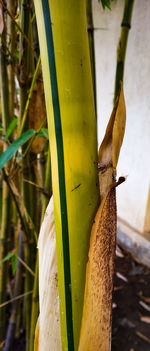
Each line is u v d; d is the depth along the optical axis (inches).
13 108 44.6
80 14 15.7
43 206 37.4
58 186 17.9
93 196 17.9
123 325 78.8
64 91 16.4
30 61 35.6
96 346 19.7
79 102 16.5
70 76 16.2
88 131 17.1
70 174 17.5
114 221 18.8
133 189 101.8
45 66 16.5
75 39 15.8
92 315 18.8
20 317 69.3
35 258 50.2
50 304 21.5
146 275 98.8
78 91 16.4
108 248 18.7
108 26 94.5
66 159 17.3
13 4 36.0
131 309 84.7
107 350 20.7
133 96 91.3
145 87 85.4
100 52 102.6
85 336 18.7
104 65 102.2
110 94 101.8
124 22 39.4
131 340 73.9
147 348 71.3
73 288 18.6
